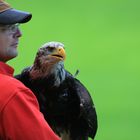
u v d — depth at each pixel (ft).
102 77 115.96
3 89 20.88
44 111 28.48
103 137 89.92
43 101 28.14
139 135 90.99
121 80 115.55
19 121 20.70
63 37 138.92
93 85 111.86
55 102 28.19
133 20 146.41
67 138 29.35
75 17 148.66
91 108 28.55
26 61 115.55
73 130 29.12
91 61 125.80
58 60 26.71
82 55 129.39
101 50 132.46
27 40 132.26
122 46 134.31
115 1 154.81
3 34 21.76
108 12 150.61
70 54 130.00
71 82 28.09
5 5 21.83
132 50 132.16
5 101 20.72
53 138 21.06
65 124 29.01
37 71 27.17
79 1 155.12
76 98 28.17
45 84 27.55
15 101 20.81
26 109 20.88
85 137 29.19
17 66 112.27
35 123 20.85
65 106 28.40
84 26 145.18
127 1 153.69
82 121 28.68
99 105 104.06
